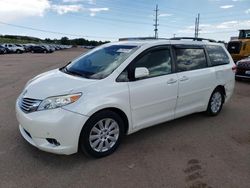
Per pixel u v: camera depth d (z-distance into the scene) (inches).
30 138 147.3
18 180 127.8
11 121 205.0
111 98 147.8
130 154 156.9
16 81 413.4
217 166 145.6
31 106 140.6
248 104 281.0
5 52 1565.0
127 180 130.1
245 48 705.0
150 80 168.2
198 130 198.5
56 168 139.1
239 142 178.7
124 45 180.7
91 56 186.1
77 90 139.8
